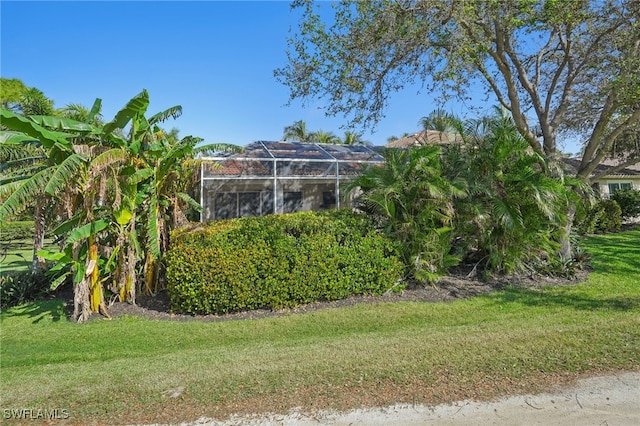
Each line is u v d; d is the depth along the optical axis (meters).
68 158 6.22
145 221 8.24
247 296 7.07
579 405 3.13
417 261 8.41
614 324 5.20
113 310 7.51
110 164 6.75
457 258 8.88
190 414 3.07
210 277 6.95
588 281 9.35
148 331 6.38
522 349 4.26
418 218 8.58
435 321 6.61
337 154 16.56
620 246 14.10
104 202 7.56
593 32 10.23
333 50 10.31
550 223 9.54
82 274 7.06
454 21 9.27
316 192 17.31
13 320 7.29
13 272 10.40
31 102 16.80
